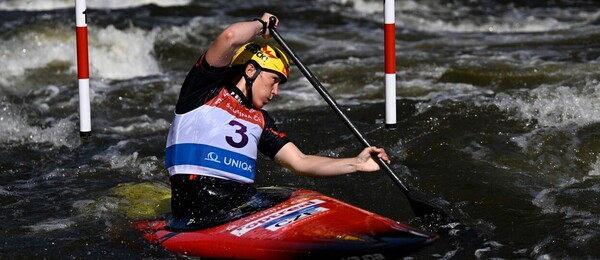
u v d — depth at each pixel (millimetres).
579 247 17266
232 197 17156
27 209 20672
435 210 18297
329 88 33250
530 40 43312
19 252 17656
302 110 29703
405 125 26016
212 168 17078
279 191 17859
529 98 27125
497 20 52188
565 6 57969
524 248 17375
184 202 17203
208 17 47219
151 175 23641
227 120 17172
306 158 17609
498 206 20062
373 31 47094
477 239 17844
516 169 22375
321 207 16719
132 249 17234
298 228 15844
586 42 41875
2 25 41438
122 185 21750
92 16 45781
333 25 48719
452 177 21984
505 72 33344
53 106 31828
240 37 16562
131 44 40219
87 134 21281
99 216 19641
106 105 31797
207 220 16734
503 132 24906
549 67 34094
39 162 25266
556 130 24625
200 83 16953
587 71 33094
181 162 17188
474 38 44938
